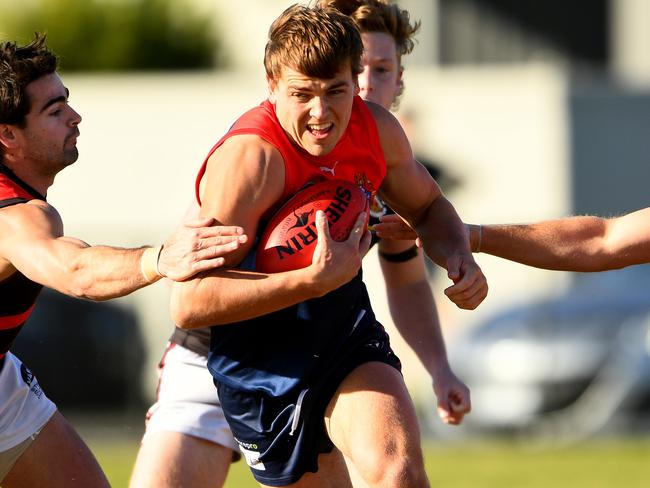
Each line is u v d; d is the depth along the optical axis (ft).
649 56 294.87
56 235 48.85
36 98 51.52
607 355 126.31
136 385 163.22
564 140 220.23
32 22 290.97
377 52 58.80
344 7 58.85
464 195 218.18
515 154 221.25
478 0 282.15
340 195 47.11
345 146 47.98
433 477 95.50
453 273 49.03
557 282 172.96
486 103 221.87
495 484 91.15
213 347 50.06
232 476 102.53
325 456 51.16
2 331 53.52
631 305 131.64
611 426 125.08
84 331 161.89
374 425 46.70
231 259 45.96
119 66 291.79
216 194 46.06
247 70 295.89
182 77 247.29
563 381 126.31
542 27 289.53
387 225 53.47
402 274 61.57
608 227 53.36
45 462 55.57
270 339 48.85
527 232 52.90
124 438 146.82
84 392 161.68
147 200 227.61
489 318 135.33
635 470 97.71
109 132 227.81
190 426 57.36
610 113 223.30
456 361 131.95
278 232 46.62
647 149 224.12
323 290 45.21
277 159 46.62
